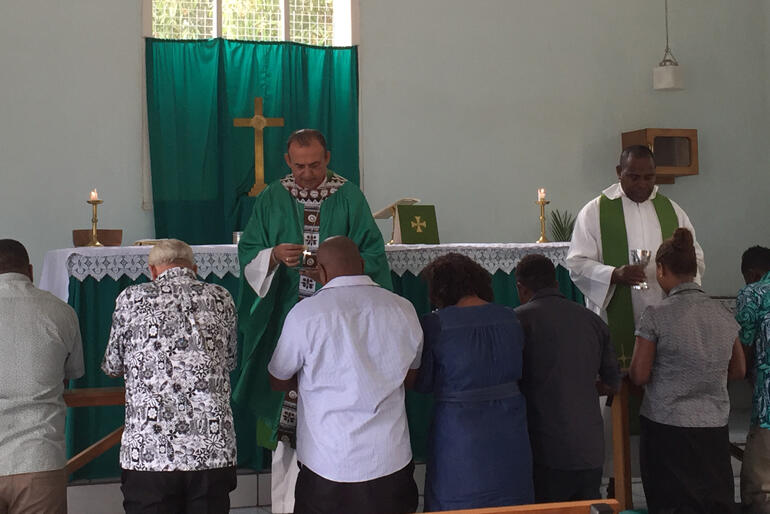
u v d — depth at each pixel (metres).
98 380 4.55
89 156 7.21
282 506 4.00
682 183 8.33
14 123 7.05
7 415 3.05
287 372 2.96
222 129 7.40
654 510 3.67
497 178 7.98
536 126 8.08
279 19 7.88
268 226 3.81
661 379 3.62
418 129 7.86
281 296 3.79
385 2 7.85
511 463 3.03
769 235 8.48
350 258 3.00
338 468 2.84
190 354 3.02
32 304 3.15
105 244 5.73
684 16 8.39
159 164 7.28
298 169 3.70
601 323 3.47
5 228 6.99
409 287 4.87
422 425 4.89
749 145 8.48
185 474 2.96
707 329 3.54
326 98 7.64
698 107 8.39
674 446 3.57
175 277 3.12
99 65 7.25
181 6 7.64
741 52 8.50
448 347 3.05
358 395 2.84
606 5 8.26
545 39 8.13
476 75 7.99
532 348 3.34
